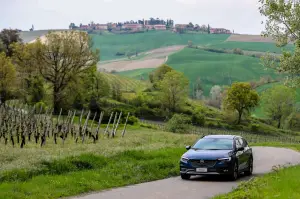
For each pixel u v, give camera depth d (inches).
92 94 4505.4
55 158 916.6
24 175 768.9
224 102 5418.3
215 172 840.9
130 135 2143.2
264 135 4658.0
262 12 1165.1
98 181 781.9
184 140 1908.2
